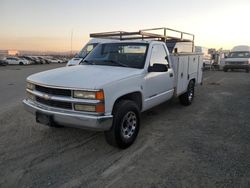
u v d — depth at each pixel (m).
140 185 3.01
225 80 14.84
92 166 3.48
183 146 4.19
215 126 5.30
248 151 3.99
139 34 6.25
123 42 5.25
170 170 3.36
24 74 20.47
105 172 3.32
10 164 3.53
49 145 4.22
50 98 3.71
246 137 4.63
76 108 3.55
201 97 8.79
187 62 6.67
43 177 3.19
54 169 3.40
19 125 5.28
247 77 16.97
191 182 3.07
